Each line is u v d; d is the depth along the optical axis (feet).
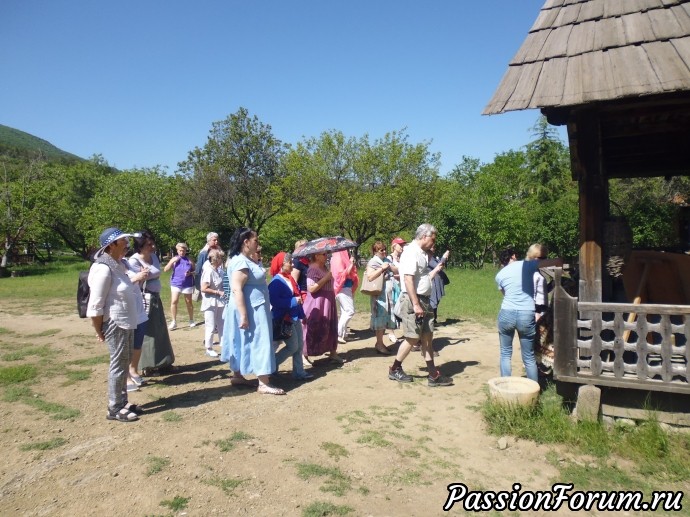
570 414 15.11
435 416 16.03
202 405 16.66
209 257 23.35
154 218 111.75
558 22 16.31
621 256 14.87
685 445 13.44
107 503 10.43
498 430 14.55
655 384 13.66
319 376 20.45
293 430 14.62
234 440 13.74
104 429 14.44
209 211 104.78
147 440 13.66
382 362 22.76
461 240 88.89
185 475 11.68
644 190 72.23
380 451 13.37
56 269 97.81
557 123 15.62
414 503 10.93
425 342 19.11
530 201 105.91
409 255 18.38
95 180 163.43
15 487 11.05
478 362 22.80
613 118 15.37
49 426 14.67
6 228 87.56
